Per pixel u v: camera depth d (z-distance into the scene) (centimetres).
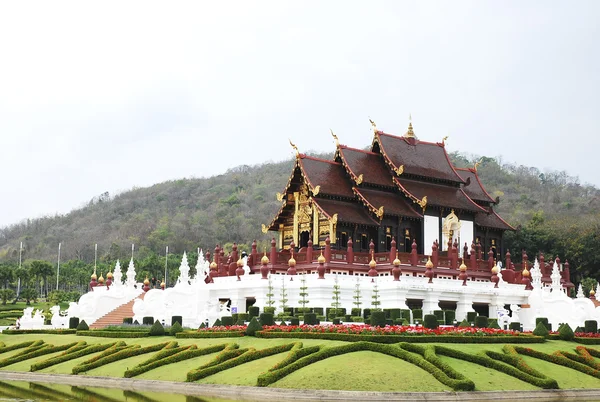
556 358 5459
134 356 5884
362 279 8156
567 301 8356
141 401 4628
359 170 9512
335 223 8844
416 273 8619
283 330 5906
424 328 5912
